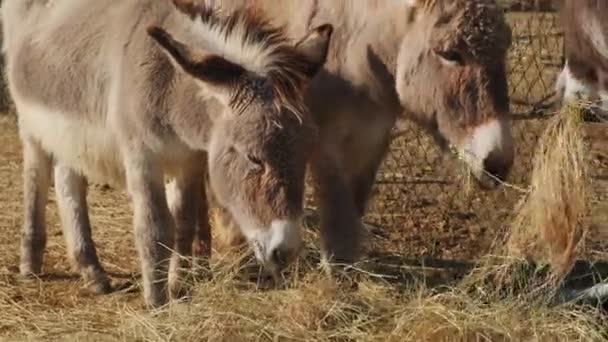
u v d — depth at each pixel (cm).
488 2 454
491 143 453
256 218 428
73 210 499
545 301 451
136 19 461
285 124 428
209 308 442
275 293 449
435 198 582
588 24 472
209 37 448
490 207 562
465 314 436
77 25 479
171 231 461
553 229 457
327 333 434
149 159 455
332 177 471
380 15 468
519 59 647
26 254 507
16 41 505
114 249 538
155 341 435
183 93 444
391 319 442
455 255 527
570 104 462
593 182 525
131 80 451
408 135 622
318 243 507
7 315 468
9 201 589
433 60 457
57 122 484
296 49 438
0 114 713
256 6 477
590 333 432
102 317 462
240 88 431
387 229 555
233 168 431
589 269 493
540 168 460
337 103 474
